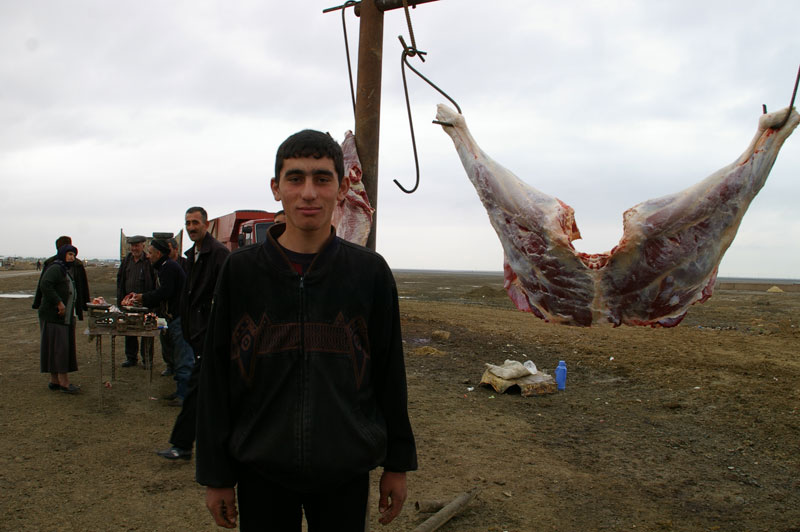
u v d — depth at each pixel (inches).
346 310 71.3
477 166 120.8
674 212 103.4
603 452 215.2
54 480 172.9
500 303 948.6
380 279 75.3
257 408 69.0
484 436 231.3
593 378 349.1
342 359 70.2
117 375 315.9
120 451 199.3
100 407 246.4
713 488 181.6
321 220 71.0
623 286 109.0
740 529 153.6
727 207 103.1
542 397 300.7
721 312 816.9
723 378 332.8
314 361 68.6
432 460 202.5
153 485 172.4
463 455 208.2
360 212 125.7
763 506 168.7
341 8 138.1
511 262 120.2
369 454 70.3
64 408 248.4
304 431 66.6
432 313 668.1
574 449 218.4
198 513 155.3
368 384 73.8
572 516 159.9
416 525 153.3
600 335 519.5
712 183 103.4
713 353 425.1
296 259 72.1
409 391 304.0
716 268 107.3
